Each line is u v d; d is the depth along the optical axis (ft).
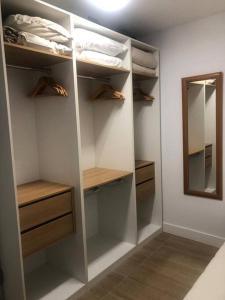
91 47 7.11
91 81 9.15
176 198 10.08
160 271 7.91
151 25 9.11
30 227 5.77
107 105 8.91
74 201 6.81
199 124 9.11
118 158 8.91
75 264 7.23
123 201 9.14
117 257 8.29
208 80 8.74
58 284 7.06
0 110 5.38
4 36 5.23
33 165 7.48
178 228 10.14
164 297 6.81
